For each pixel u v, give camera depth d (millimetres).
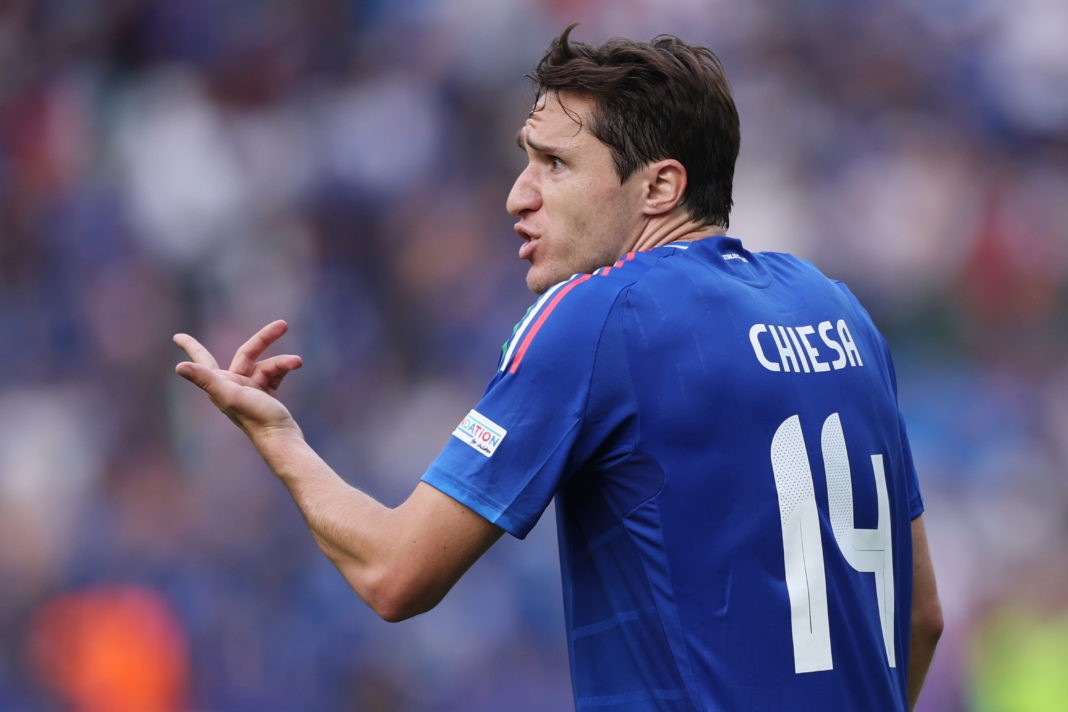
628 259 7875
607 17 41562
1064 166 41250
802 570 7496
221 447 31859
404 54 42219
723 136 8281
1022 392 36031
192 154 38625
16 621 29156
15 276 37531
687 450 7457
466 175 39719
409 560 7488
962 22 42812
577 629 7809
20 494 31547
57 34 42375
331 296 36906
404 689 27828
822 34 42062
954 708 28156
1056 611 29875
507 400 7555
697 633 7363
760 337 7723
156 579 29484
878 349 8562
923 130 40812
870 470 7949
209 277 37094
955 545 31203
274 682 28250
